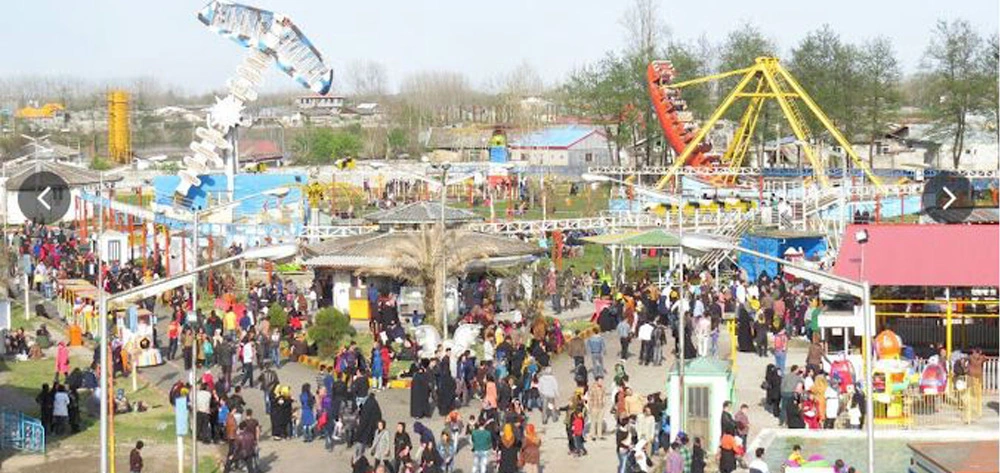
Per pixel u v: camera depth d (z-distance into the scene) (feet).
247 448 133.18
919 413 153.99
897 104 512.22
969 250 180.04
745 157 527.81
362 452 135.44
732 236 263.70
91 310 219.20
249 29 349.82
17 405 169.37
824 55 490.90
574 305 243.81
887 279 177.17
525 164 522.88
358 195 424.46
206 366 193.47
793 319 200.64
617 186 458.91
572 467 136.67
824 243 261.24
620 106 511.40
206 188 352.49
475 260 226.38
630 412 141.79
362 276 228.02
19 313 239.09
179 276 115.44
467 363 166.50
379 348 175.94
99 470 138.10
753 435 146.92
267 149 647.56
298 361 194.80
